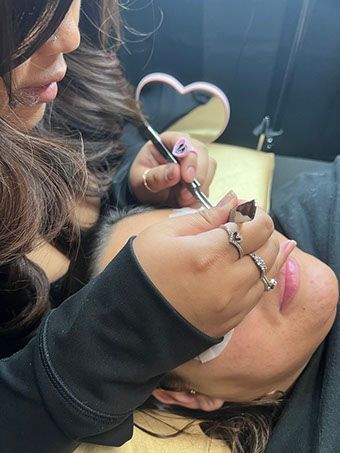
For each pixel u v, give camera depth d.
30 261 0.74
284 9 1.00
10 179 0.58
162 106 1.00
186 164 0.78
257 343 0.66
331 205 0.81
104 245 0.74
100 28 0.80
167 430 0.72
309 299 0.67
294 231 0.81
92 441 0.60
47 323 0.55
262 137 1.12
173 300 0.50
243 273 0.50
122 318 0.51
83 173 0.72
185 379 0.70
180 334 0.50
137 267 0.50
